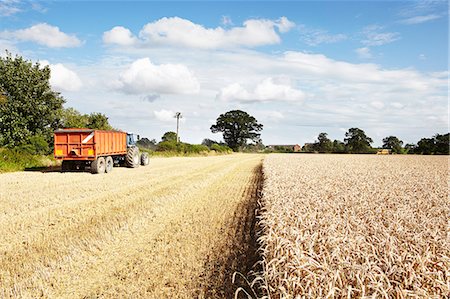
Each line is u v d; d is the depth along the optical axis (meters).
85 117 36.56
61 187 16.19
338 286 4.25
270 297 4.57
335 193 11.72
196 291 5.95
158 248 7.96
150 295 5.78
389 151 106.94
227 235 9.05
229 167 31.22
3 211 11.23
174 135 75.00
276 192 11.20
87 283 6.20
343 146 110.56
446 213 9.04
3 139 30.02
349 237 5.64
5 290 5.88
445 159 57.78
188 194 15.18
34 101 31.52
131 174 22.39
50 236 8.74
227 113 113.44
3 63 31.12
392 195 11.66
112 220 10.30
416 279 4.22
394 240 5.52
